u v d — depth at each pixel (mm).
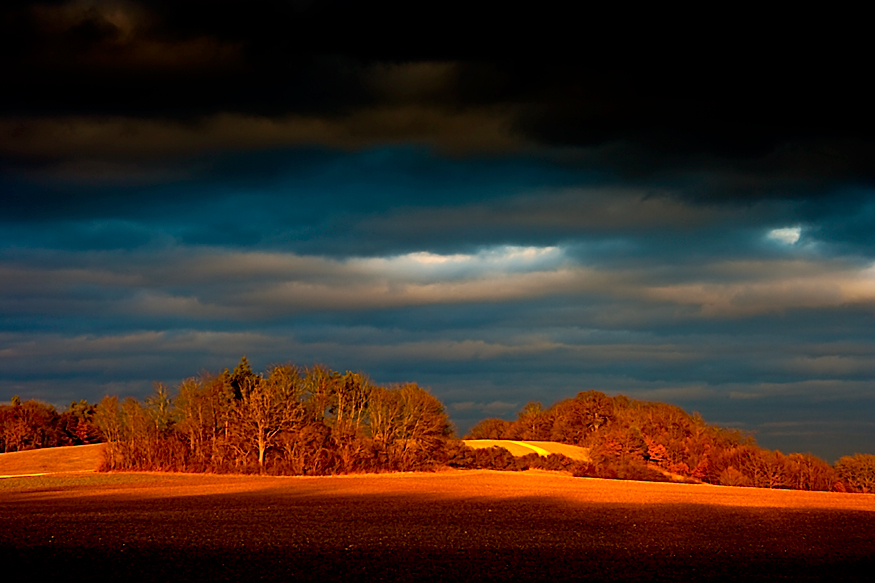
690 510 61812
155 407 105000
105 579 31516
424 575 33031
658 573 34406
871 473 95562
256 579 31734
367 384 111625
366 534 45031
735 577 33906
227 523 49188
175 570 33406
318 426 101250
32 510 56844
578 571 34531
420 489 78000
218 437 101938
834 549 42125
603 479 103000
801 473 100000
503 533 46438
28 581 31109
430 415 109188
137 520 50500
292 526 48062
